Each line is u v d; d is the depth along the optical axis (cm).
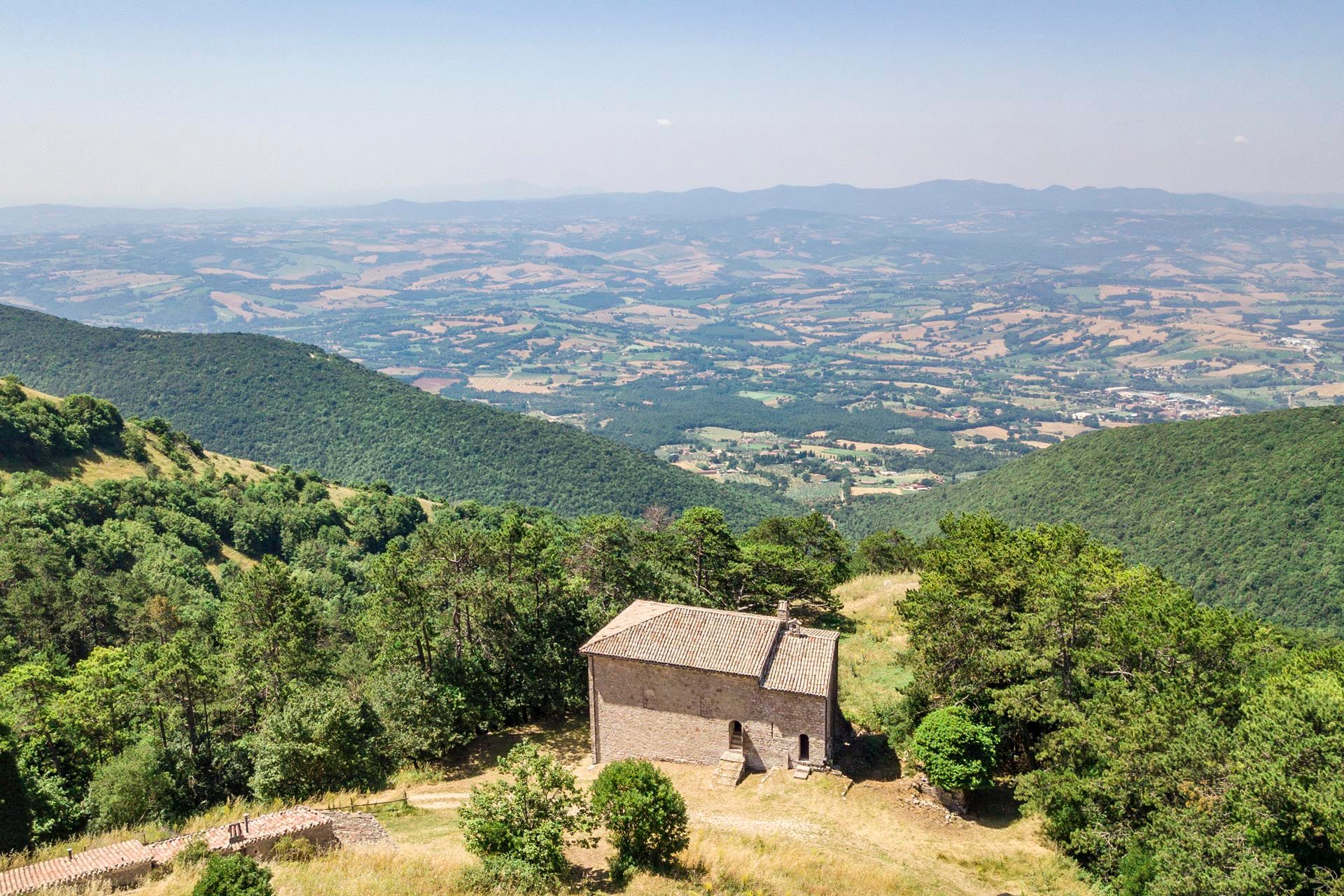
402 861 2739
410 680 4356
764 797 3712
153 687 4222
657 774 3014
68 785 4125
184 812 3906
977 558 4562
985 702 3934
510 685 4934
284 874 2514
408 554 5172
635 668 4147
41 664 5062
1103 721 3306
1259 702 3031
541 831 2719
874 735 4322
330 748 3897
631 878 2811
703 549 6050
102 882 2384
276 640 4794
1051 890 3080
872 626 6006
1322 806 2431
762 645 4091
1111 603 4009
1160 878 2659
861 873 3069
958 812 3641
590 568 5709
